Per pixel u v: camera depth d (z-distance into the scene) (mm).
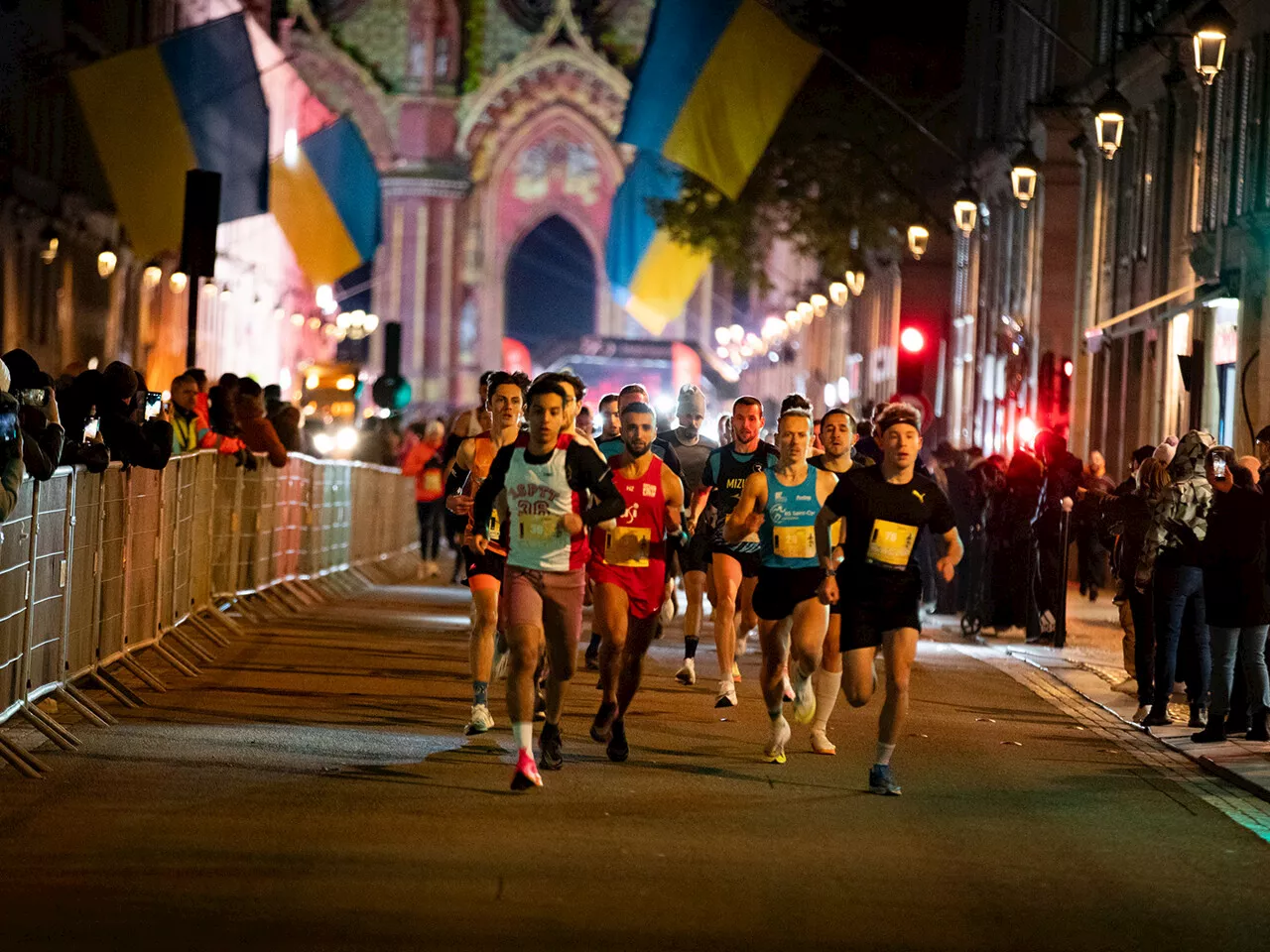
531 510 15422
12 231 58469
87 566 18406
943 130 67875
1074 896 12227
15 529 15242
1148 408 45312
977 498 35594
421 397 125500
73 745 16422
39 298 62312
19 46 58625
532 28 128000
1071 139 52781
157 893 11180
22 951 9859
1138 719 21094
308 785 14977
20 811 13531
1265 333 35531
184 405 25281
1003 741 19344
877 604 15688
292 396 84312
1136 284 46844
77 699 17828
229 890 11344
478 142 127375
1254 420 35781
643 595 16891
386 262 125562
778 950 10500
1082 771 17609
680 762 16969
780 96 42188
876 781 15742
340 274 62875
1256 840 14414
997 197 62219
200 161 45281
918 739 19156
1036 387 53781
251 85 45406
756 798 15227
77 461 17984
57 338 64500
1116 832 14547
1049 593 30891
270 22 118688
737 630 23625
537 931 10625
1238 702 20250
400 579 44156
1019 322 56281
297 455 33781
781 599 17031
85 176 68812
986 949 10773
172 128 44844
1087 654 29078
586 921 10906
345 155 61594
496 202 128125
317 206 61844
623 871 12297
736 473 20031
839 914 11398
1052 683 25062
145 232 45281
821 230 61781
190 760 16016
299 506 34281
